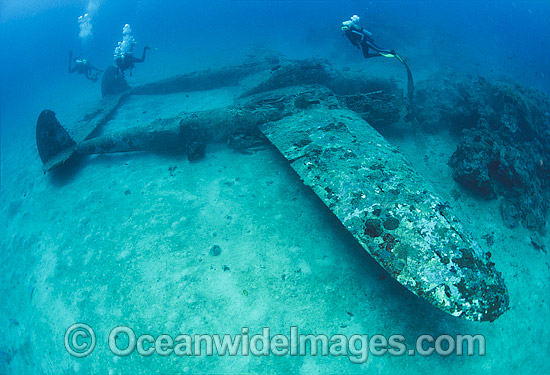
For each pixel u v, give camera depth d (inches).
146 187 251.3
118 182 264.8
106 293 181.5
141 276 183.9
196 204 224.5
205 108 398.6
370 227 146.7
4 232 266.2
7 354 186.7
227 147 277.3
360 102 273.3
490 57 724.7
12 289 213.2
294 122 240.2
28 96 1001.5
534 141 286.0
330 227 195.5
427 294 126.1
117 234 214.8
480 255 135.4
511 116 285.9
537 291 180.5
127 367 153.4
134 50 1067.3
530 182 234.8
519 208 219.8
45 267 211.9
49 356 170.6
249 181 236.7
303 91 304.7
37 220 255.4
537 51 927.7
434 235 138.9
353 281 169.5
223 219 209.3
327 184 172.9
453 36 873.5
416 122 296.2
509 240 201.9
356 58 637.3
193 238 199.3
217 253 187.5
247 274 175.8
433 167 254.5
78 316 176.4
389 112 272.2
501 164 231.6
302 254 182.9
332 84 349.4
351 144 198.7
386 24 883.4
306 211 206.5
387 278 171.0
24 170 358.3
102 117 395.9
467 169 228.5
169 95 474.0
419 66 573.6
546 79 666.8
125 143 287.7
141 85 490.3
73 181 281.1
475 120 291.1
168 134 275.9
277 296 165.9
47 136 292.4
